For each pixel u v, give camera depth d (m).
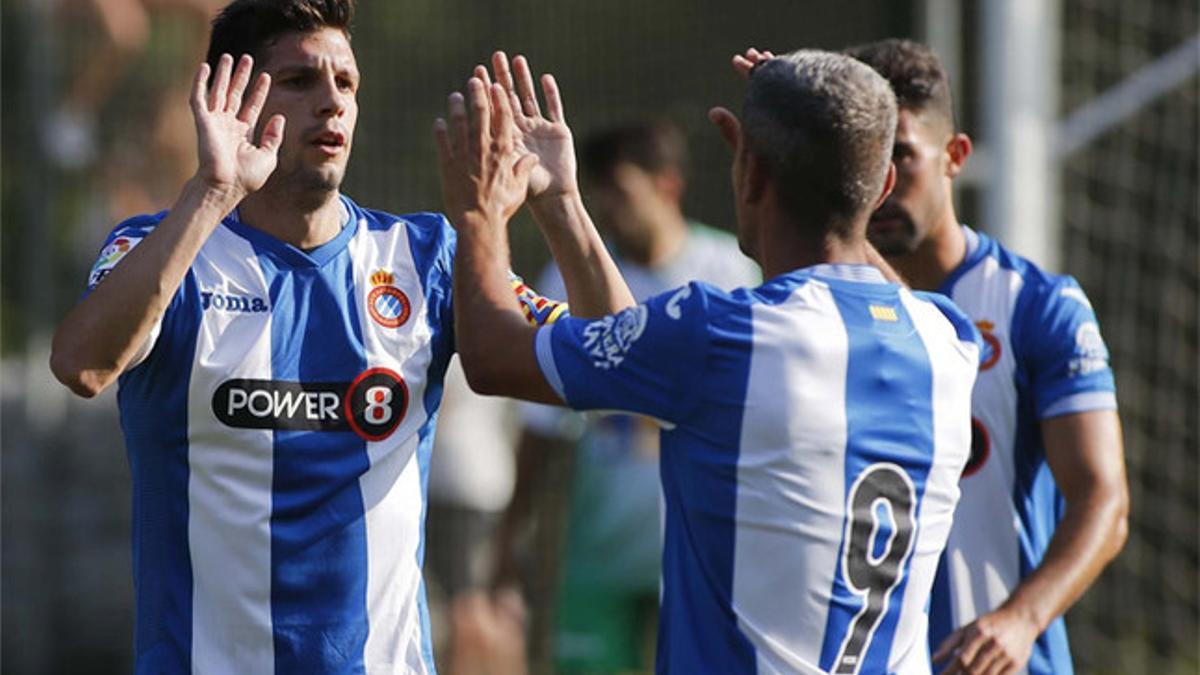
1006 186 24.84
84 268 31.81
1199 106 30.97
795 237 12.89
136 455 13.70
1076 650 30.59
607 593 26.31
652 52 38.12
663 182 26.11
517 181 13.41
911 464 12.75
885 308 12.84
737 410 12.43
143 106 32.09
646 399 12.57
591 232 14.21
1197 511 31.72
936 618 16.28
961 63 29.23
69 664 31.02
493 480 31.00
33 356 31.19
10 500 30.97
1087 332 16.22
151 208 32.19
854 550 12.56
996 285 16.50
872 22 32.22
